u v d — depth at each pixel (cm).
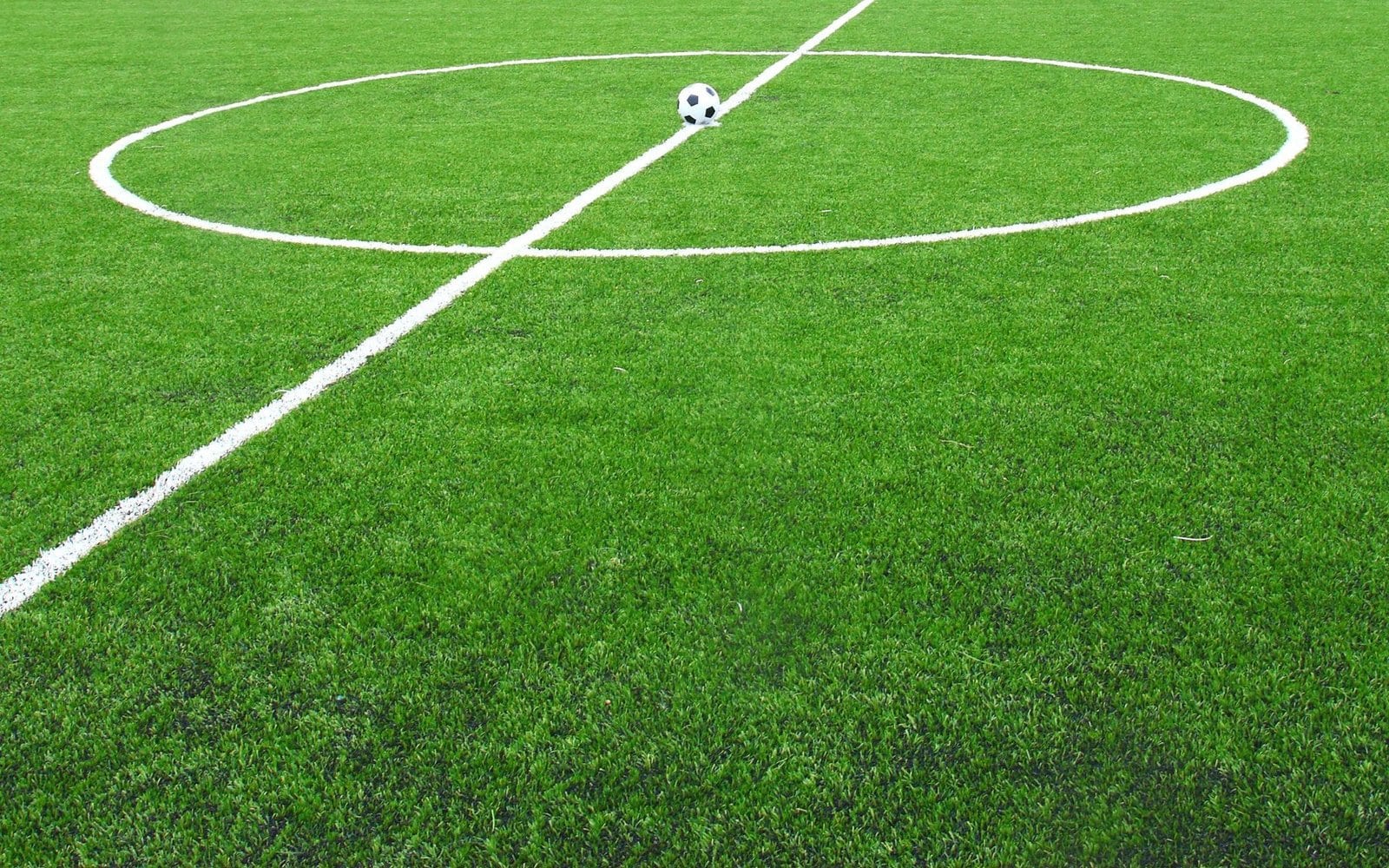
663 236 489
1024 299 398
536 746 196
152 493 280
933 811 180
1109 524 252
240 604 235
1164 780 183
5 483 286
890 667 211
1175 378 327
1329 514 253
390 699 207
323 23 1284
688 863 173
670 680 210
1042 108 741
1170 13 1189
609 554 248
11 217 544
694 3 1381
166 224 527
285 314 404
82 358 367
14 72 991
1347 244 449
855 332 371
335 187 588
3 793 190
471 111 784
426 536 257
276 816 184
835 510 262
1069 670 208
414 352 365
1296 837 172
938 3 1331
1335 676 204
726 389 329
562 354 359
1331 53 923
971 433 297
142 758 196
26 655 221
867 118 727
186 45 1138
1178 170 574
